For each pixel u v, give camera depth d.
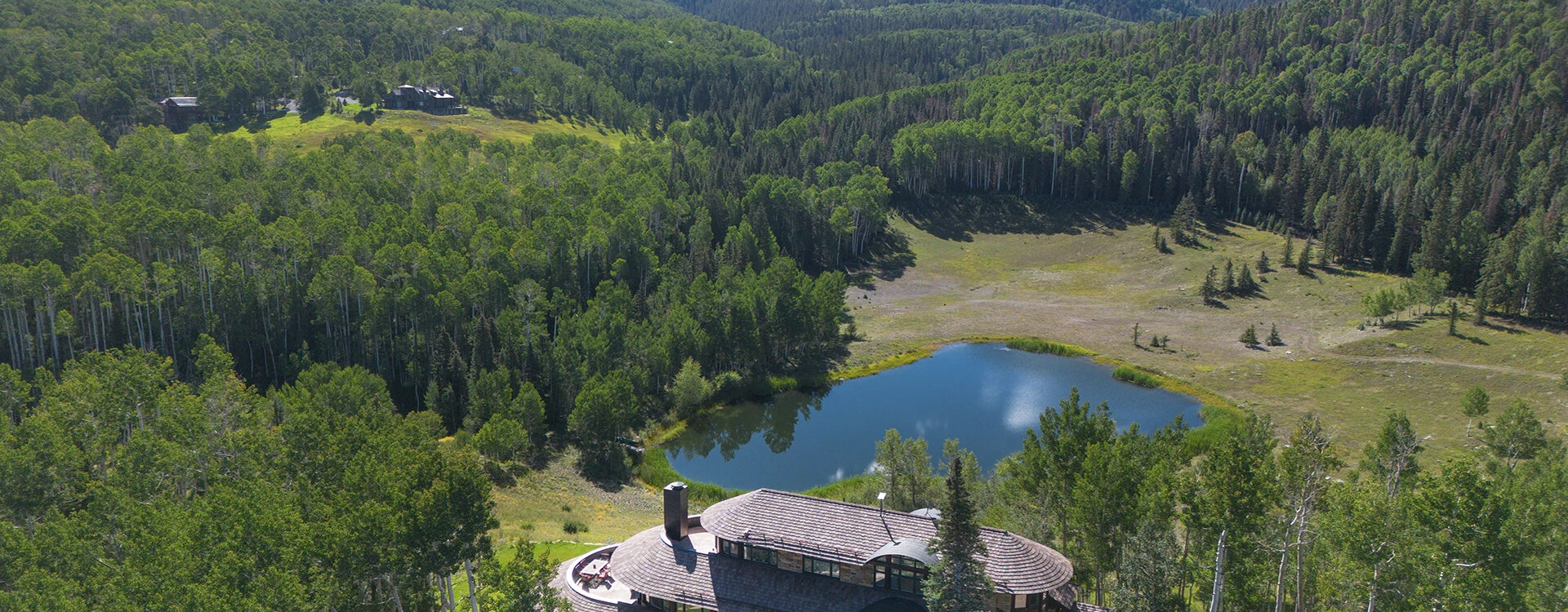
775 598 50.62
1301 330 129.38
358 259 122.75
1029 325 141.75
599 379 100.69
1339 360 116.75
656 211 157.50
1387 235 153.12
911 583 49.34
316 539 44.56
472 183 154.75
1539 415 94.62
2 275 96.88
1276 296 144.75
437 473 46.81
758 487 91.69
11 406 80.88
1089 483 53.72
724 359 120.38
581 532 72.88
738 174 184.75
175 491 64.19
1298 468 51.91
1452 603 43.91
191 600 39.50
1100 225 189.75
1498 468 64.75
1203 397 109.88
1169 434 66.56
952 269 173.62
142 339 107.69
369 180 154.50
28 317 107.38
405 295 111.00
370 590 48.75
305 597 42.38
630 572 53.50
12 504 59.72
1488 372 106.06
